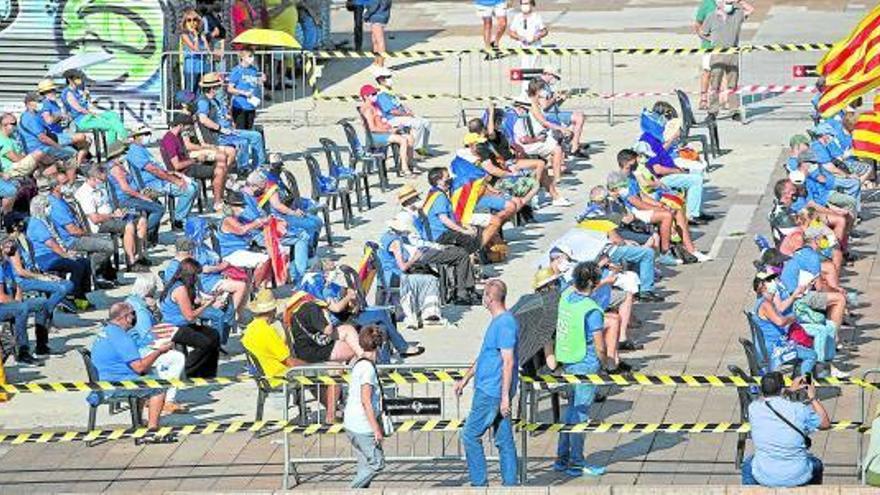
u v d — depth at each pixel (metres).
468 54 80.00
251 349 40.88
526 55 72.88
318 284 43.22
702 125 63.34
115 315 40.62
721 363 44.50
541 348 38.47
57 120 60.88
